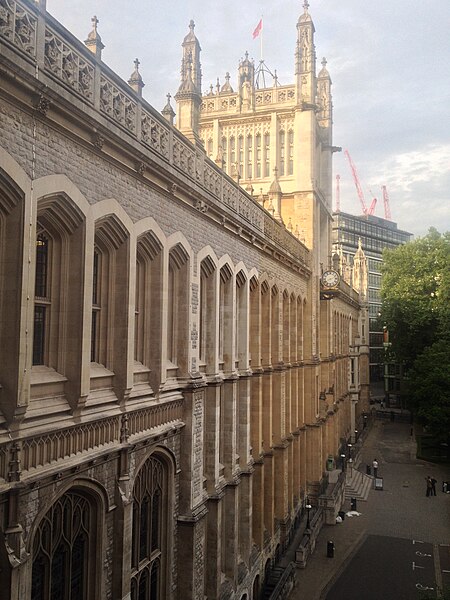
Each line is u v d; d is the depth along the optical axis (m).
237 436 29.50
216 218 24.98
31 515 12.77
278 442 38.19
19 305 12.11
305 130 49.91
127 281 16.84
